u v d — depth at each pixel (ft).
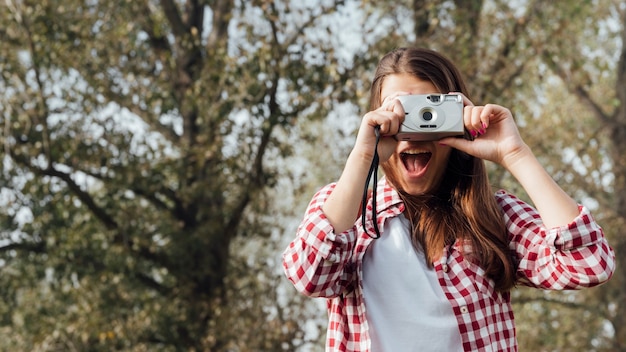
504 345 6.51
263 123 34.55
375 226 6.55
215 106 35.24
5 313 39.88
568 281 6.45
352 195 6.48
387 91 6.98
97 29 37.88
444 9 34.86
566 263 6.41
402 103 6.56
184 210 40.50
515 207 6.88
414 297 6.43
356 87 33.22
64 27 36.86
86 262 39.19
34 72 35.96
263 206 39.70
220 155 36.83
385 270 6.54
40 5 35.73
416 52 7.02
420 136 6.57
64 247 37.42
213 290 39.81
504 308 6.63
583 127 47.67
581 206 6.50
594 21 42.29
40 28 36.01
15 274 40.19
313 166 39.63
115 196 39.60
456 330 6.35
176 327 39.40
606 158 50.42
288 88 33.83
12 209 38.19
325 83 33.06
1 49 35.96
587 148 44.60
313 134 39.40
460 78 7.10
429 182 6.77
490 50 37.09
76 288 38.09
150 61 39.93
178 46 40.34
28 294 40.42
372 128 6.53
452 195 6.88
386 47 33.30
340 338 6.64
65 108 37.32
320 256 6.38
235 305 38.78
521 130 38.83
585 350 45.85
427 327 6.36
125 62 38.86
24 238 39.06
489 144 6.63
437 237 6.55
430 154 6.72
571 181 45.16
